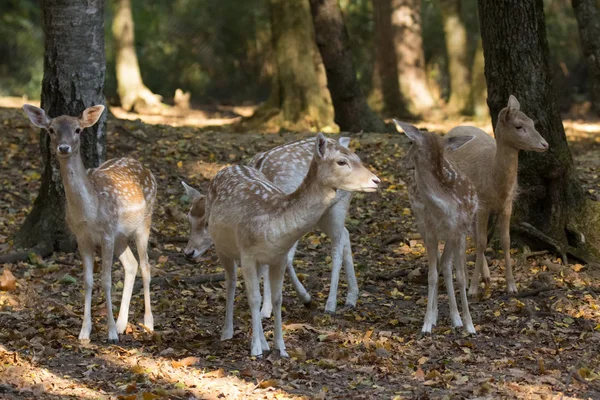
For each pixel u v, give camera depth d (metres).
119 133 19.52
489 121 29.88
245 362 9.38
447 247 10.54
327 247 14.46
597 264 13.09
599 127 29.33
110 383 8.73
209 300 11.98
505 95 13.66
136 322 10.95
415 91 31.91
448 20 32.09
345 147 9.12
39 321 10.71
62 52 13.38
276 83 25.50
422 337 10.30
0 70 38.72
